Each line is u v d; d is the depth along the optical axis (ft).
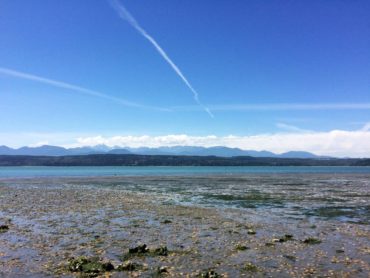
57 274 57.77
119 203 153.07
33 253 69.97
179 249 73.67
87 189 232.12
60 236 85.30
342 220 111.04
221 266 62.44
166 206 143.64
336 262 64.44
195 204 151.12
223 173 555.28
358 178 374.22
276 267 61.82
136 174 515.09
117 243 78.59
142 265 62.59
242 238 83.97
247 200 166.20
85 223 103.19
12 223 102.73
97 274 57.77
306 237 85.25
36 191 214.07
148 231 91.86
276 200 165.78
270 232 91.35
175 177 405.18
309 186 255.29
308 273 58.59
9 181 323.78
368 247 75.36
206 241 80.84
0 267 61.05
